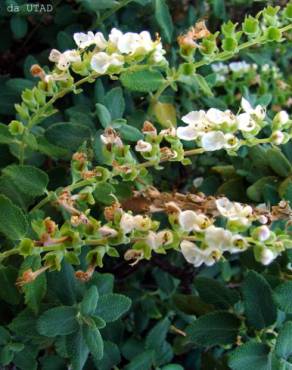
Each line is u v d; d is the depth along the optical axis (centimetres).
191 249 15
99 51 17
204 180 23
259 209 16
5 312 18
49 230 15
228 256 26
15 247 16
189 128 16
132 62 17
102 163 18
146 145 16
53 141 19
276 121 17
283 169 21
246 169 22
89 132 19
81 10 25
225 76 29
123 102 21
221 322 18
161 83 19
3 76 24
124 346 21
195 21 27
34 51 27
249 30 18
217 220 18
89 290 16
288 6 19
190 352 23
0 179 19
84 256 18
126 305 17
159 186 26
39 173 18
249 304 17
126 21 26
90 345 16
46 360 18
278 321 18
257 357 17
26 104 18
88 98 24
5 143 20
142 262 25
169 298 25
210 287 19
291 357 16
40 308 17
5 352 17
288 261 19
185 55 18
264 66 28
